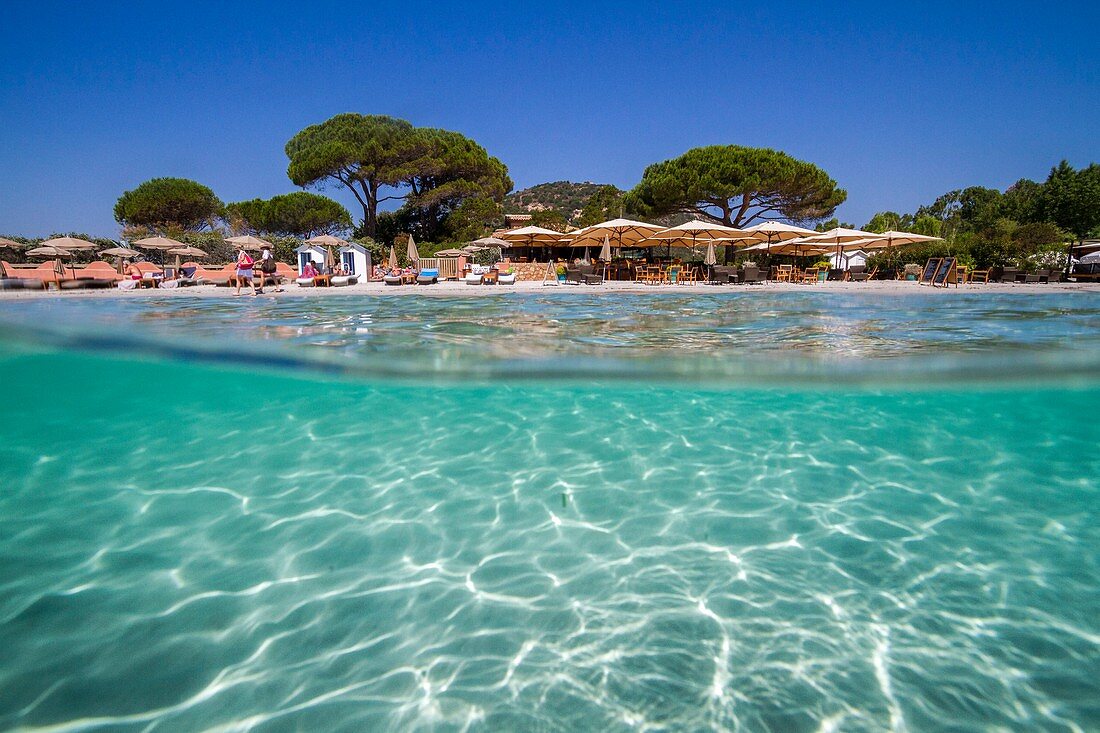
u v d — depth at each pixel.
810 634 1.96
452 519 2.88
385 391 5.16
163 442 4.03
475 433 4.16
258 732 1.57
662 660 1.84
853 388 5.11
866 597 2.18
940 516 2.86
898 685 1.72
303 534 2.73
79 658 1.87
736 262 25.80
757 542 2.61
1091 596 2.17
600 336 7.16
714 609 2.11
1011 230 30.89
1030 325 8.22
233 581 2.32
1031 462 3.53
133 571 2.40
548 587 2.26
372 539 2.68
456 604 2.16
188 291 15.11
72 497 3.15
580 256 32.72
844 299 13.03
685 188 29.06
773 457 3.67
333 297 13.53
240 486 3.30
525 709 1.64
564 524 2.81
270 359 5.84
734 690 1.71
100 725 1.60
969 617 2.05
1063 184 47.22
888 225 43.09
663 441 3.97
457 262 23.22
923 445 3.84
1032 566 2.39
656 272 19.70
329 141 32.44
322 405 4.78
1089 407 4.52
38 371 5.65
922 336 7.09
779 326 8.19
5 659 1.86
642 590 2.24
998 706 1.64
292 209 35.25
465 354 5.95
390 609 2.13
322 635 1.98
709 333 7.39
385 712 1.63
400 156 33.22
